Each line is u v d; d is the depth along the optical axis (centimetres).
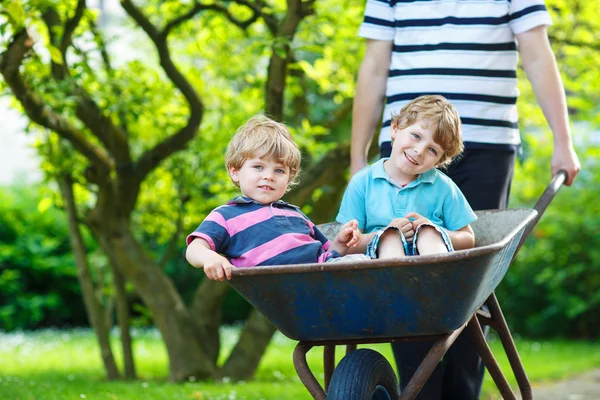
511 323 1253
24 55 503
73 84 578
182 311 660
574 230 1220
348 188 316
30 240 1385
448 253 234
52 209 1409
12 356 923
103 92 585
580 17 750
